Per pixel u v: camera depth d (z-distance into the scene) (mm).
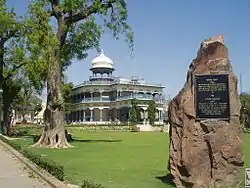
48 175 12656
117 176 13148
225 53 10617
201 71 10594
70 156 20500
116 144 30391
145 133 57938
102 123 89750
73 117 106188
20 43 40188
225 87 10414
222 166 10250
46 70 29672
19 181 12391
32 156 17578
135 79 98562
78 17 29219
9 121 47281
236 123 10359
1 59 40375
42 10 27875
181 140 10570
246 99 51688
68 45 30078
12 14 37812
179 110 10680
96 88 99312
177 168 10680
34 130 55969
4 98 45125
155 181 12078
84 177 12844
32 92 66375
